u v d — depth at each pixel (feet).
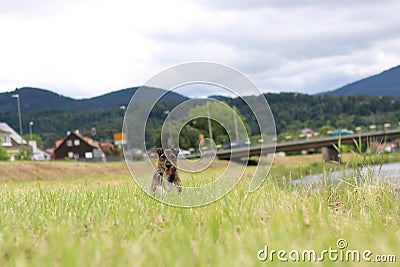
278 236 14.79
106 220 20.52
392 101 402.31
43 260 12.94
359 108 396.16
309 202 23.39
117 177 88.63
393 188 28.60
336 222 19.66
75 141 359.25
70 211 23.04
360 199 26.27
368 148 32.86
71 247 14.19
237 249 13.65
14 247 15.40
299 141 181.68
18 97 216.74
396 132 187.01
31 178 105.09
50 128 488.02
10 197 31.12
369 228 18.15
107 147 385.70
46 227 18.92
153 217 22.04
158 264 12.99
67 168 117.29
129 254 13.05
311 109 389.39
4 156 177.17
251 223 18.93
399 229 19.02
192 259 13.47
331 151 176.35
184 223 19.33
